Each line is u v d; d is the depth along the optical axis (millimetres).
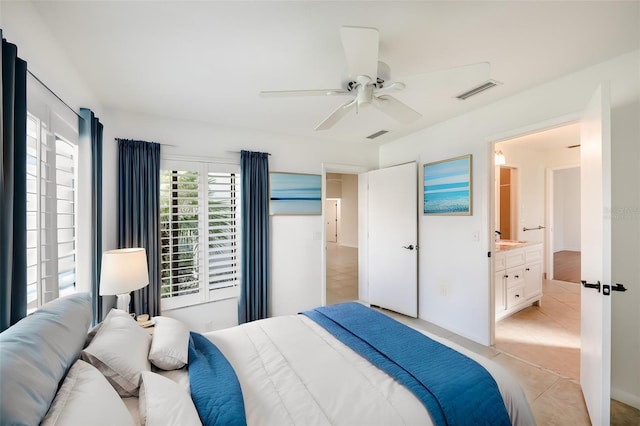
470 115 2959
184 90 2379
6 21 1207
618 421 1772
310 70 2074
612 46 1808
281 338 1835
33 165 1434
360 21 1548
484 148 2830
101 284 2010
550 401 2000
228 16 1497
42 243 1487
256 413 1153
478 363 1504
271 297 3598
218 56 1884
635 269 1886
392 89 1697
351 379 1375
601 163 1624
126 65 1975
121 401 1000
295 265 3760
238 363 1541
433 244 3430
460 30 1634
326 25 1581
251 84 2285
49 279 1558
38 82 1462
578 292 4480
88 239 2078
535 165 5156
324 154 4000
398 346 1643
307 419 1113
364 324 1981
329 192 10172
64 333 1107
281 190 3660
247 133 3449
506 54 1889
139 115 2869
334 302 4391
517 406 1385
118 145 2717
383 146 4336
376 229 4117
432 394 1226
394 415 1138
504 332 3119
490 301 2840
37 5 1397
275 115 2988
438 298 3367
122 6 1412
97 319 2195
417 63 1984
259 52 1843
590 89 2066
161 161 2969
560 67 2066
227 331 1966
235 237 3355
